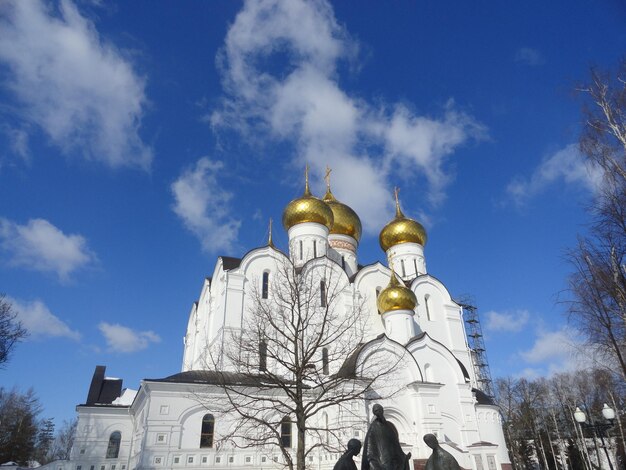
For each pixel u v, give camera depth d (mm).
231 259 43062
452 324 49094
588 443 62125
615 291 22828
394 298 42250
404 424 35469
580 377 57062
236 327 37625
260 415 31547
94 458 40938
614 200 22172
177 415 30016
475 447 36750
